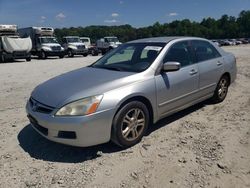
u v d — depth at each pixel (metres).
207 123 5.10
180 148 4.12
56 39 29.53
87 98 3.74
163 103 4.59
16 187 3.28
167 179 3.36
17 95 7.75
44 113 3.86
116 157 3.91
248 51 29.00
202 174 3.44
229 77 6.44
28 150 4.19
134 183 3.30
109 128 3.85
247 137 4.45
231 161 3.72
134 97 4.11
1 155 4.05
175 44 5.06
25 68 15.62
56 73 12.65
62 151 4.12
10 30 24.05
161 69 4.59
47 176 3.49
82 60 22.47
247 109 5.85
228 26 120.88
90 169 3.62
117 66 4.82
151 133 4.68
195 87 5.29
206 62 5.63
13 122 5.39
